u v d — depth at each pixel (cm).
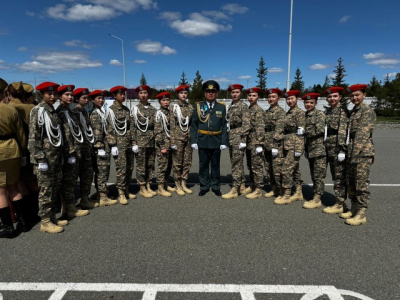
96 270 265
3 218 329
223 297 228
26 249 307
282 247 308
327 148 412
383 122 2128
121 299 225
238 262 278
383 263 275
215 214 407
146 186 511
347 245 312
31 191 388
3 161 321
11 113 334
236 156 477
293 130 444
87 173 429
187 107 513
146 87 480
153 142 493
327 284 243
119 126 451
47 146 340
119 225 370
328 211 409
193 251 299
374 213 407
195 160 852
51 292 234
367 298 226
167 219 389
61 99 380
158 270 264
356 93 361
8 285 244
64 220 377
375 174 631
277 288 238
